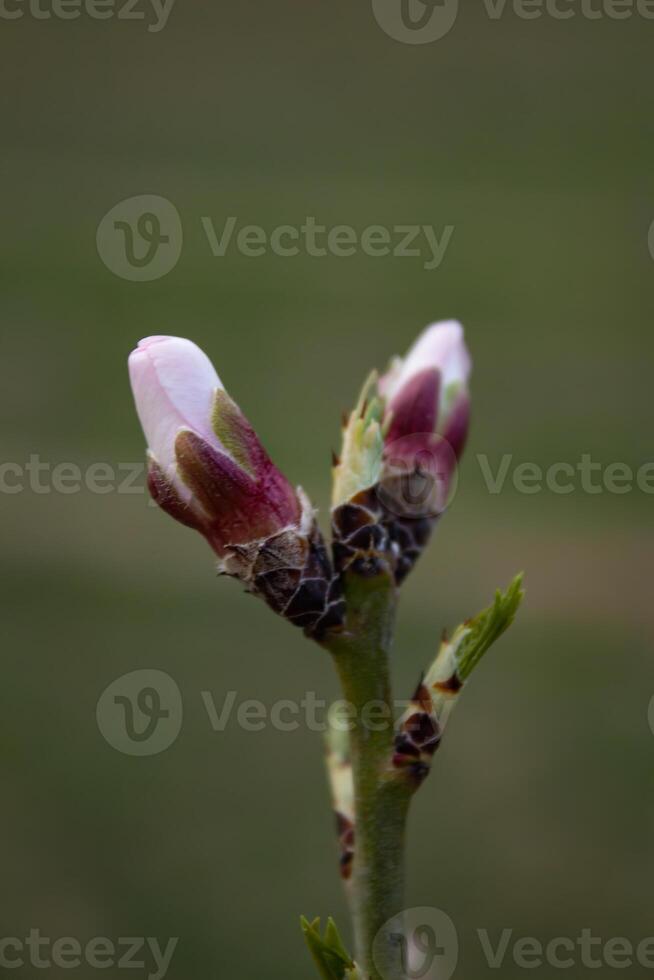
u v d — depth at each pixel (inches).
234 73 53.3
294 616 9.3
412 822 19.3
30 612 23.0
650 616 23.4
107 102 50.5
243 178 43.2
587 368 31.7
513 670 22.0
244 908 17.4
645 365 31.5
